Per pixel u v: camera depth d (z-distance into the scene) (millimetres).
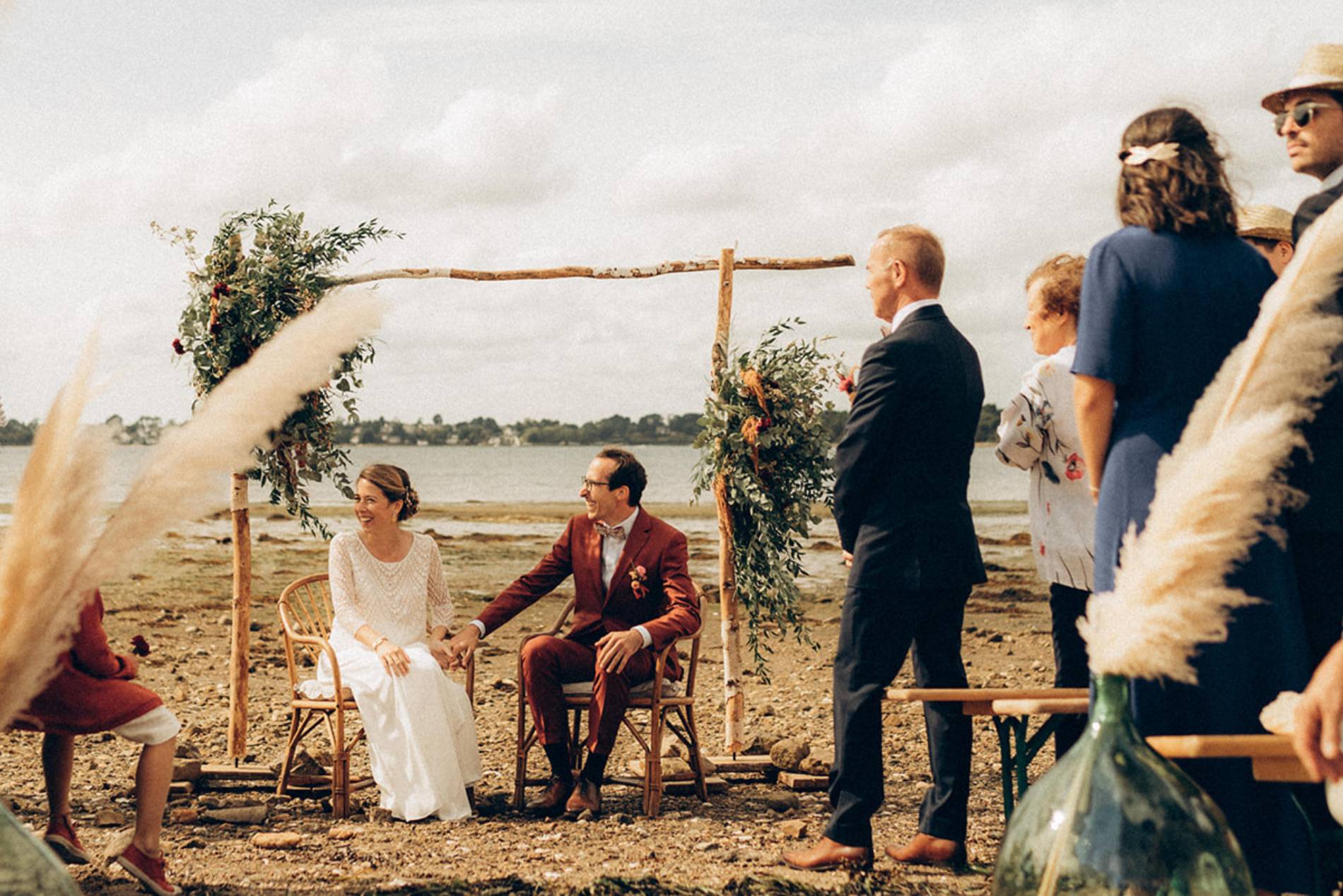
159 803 4367
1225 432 1779
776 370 6656
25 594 1015
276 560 23312
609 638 5711
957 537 4516
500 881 4453
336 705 5738
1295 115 3270
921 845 4586
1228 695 2578
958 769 4594
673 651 6098
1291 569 2709
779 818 5652
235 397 1041
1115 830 1891
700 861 4836
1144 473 2855
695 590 6008
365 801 5992
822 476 6730
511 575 21234
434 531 32500
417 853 5004
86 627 4227
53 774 4730
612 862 4820
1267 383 1867
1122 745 1965
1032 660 11062
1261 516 2107
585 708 5977
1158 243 2949
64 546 1021
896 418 4461
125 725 4332
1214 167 2980
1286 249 4391
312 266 6594
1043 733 4227
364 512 6164
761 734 6914
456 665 6074
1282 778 2297
